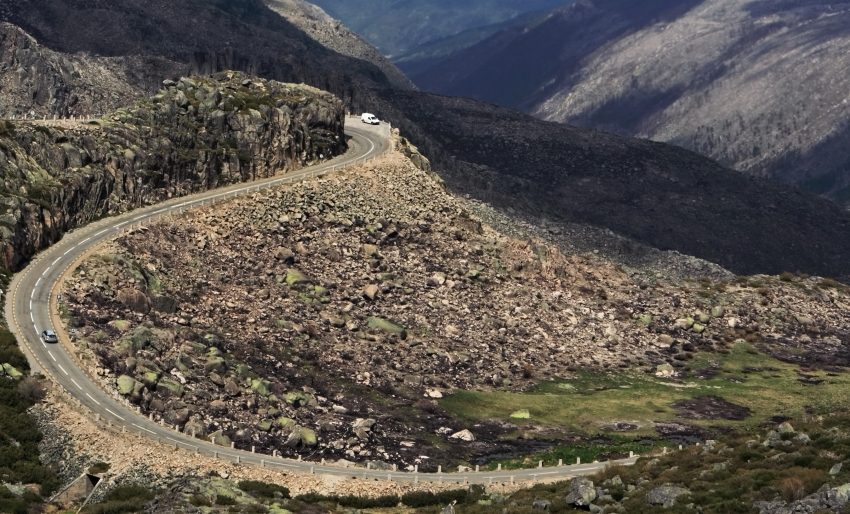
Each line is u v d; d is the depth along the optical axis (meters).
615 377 172.25
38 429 112.44
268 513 98.12
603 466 124.62
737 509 85.62
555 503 96.88
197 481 105.38
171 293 152.38
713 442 107.25
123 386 122.94
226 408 128.12
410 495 108.75
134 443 111.62
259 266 167.88
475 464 126.62
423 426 138.75
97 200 167.12
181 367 133.00
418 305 174.50
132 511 97.62
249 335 150.88
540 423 145.38
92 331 133.50
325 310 163.75
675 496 90.56
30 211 152.00
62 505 102.62
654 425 148.00
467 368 162.00
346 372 150.00
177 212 171.62
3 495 100.50
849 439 95.81
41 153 164.50
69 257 149.62
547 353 174.62
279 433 126.88
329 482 110.94
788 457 93.75
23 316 133.38
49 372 122.69
